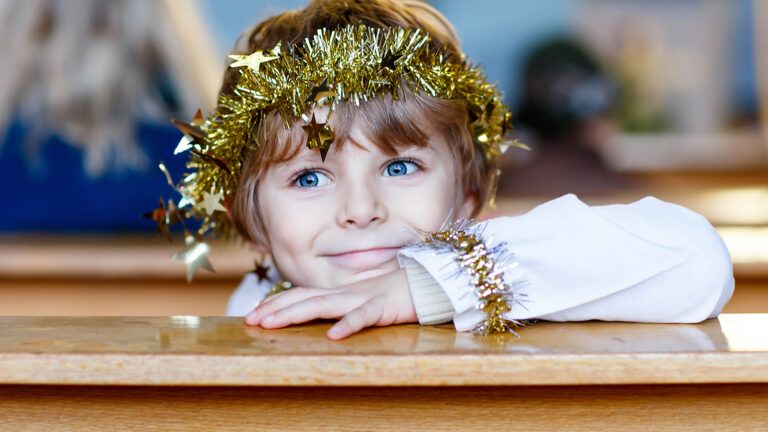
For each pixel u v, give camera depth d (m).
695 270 0.85
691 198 2.60
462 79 0.98
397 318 0.85
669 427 0.78
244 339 0.79
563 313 0.86
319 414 0.78
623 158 2.92
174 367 0.75
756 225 2.15
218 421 0.78
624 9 3.07
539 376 0.75
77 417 0.78
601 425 0.78
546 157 2.86
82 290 1.74
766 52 3.10
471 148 1.01
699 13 3.12
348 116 0.94
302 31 0.98
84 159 1.81
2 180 1.81
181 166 1.84
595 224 0.86
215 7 2.45
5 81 1.78
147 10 1.87
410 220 0.96
